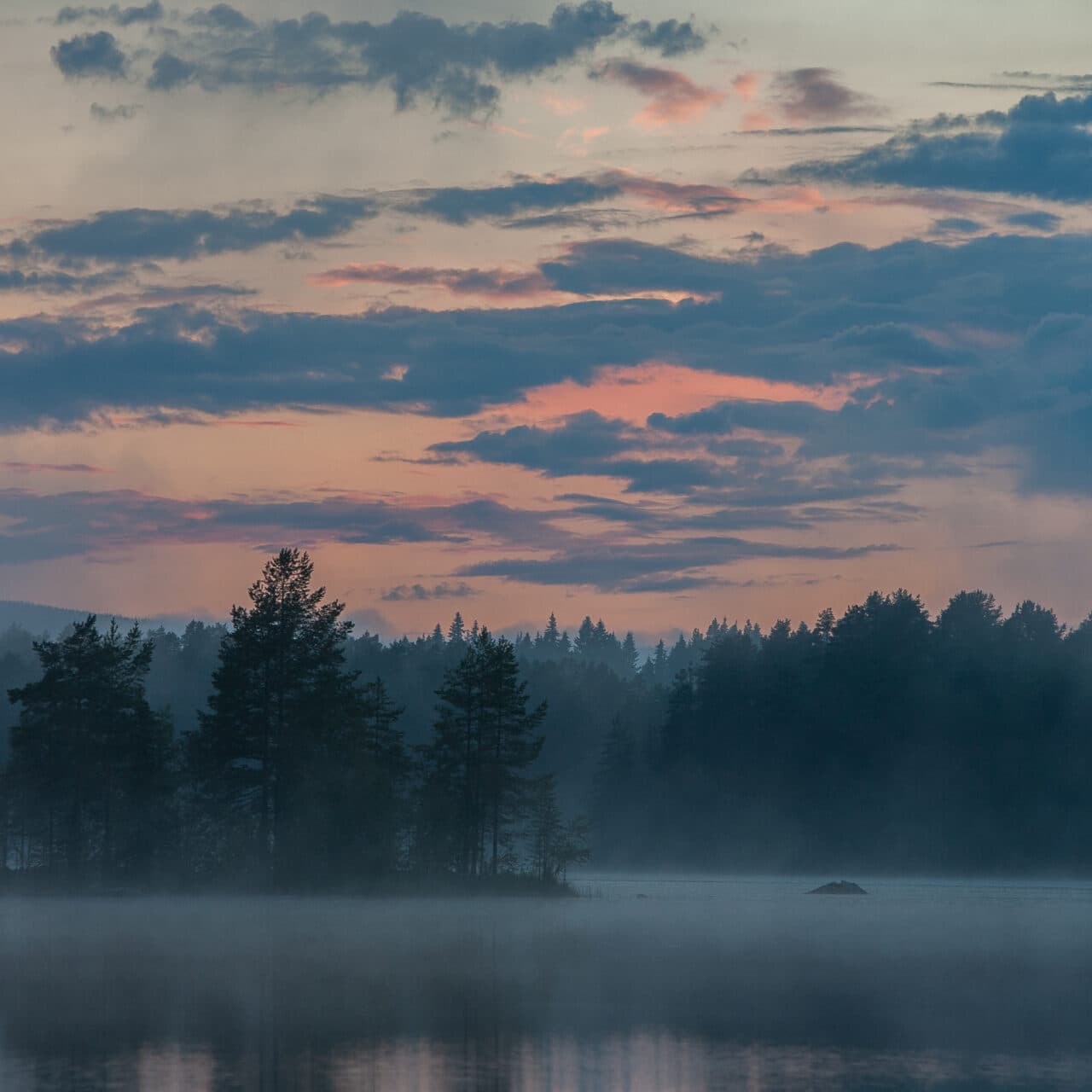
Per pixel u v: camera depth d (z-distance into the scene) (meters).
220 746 106.06
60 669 106.31
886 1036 39.50
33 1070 34.12
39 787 104.56
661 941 71.06
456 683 116.25
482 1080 32.94
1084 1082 32.78
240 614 108.62
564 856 118.62
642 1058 35.84
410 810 113.56
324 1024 41.53
